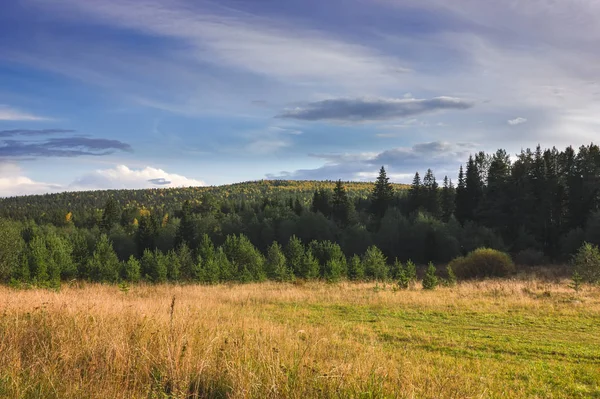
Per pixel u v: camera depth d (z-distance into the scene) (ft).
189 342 19.83
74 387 15.67
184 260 128.36
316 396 15.69
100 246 146.61
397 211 236.22
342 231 221.66
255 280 100.42
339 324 40.78
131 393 15.69
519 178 234.17
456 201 249.75
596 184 213.05
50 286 71.51
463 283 89.76
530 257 172.45
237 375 16.87
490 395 20.10
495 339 35.27
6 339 21.04
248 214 271.69
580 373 25.52
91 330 22.81
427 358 27.96
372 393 16.08
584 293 62.23
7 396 14.88
